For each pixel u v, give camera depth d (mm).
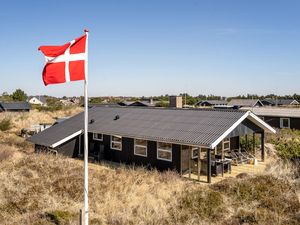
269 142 24344
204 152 17609
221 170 16031
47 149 21172
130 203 10648
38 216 9281
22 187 11781
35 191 11516
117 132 18562
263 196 11297
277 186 12125
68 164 16500
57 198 11023
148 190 11984
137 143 18375
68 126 22938
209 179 14492
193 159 16812
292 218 9586
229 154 18984
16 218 9234
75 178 13117
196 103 78062
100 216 9586
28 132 32562
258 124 18672
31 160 16250
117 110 23594
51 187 12016
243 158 19125
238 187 12117
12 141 27438
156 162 17281
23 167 14734
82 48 8539
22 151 22062
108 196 11211
